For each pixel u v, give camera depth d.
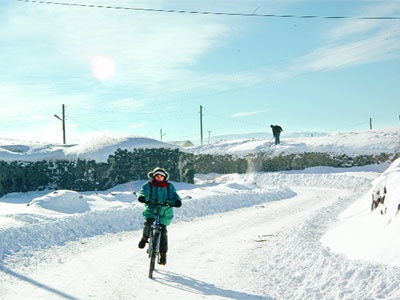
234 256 10.36
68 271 8.91
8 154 25.50
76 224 14.06
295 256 9.40
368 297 6.17
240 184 27.94
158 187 8.61
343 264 7.63
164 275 8.56
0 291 7.44
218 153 48.25
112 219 15.46
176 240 12.68
